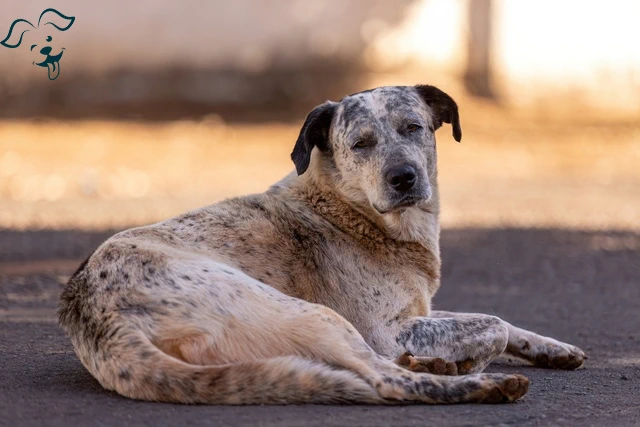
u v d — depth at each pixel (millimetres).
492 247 17578
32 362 7980
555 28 36156
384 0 35594
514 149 31562
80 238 17297
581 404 6809
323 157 8195
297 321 6695
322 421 6008
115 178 25672
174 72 35312
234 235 7531
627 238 18859
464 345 7445
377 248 7871
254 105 35406
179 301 6621
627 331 10336
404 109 8125
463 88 35656
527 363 8445
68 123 32281
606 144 32844
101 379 6586
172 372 6340
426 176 7938
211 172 26906
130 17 35062
